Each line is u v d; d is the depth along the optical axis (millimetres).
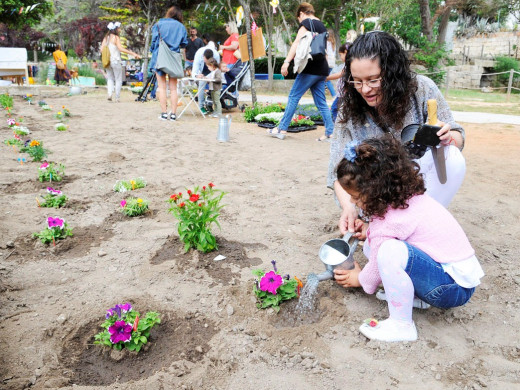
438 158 2533
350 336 2420
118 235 3615
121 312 2422
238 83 11500
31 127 7922
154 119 9312
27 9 12727
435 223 2307
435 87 2723
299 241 3545
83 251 3350
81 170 5371
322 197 4598
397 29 24891
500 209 4301
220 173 5410
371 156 2227
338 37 24141
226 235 3605
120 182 4754
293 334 2420
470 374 2145
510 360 2258
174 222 3865
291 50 7281
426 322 2533
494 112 12969
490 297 2803
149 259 3232
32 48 34625
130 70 22891
